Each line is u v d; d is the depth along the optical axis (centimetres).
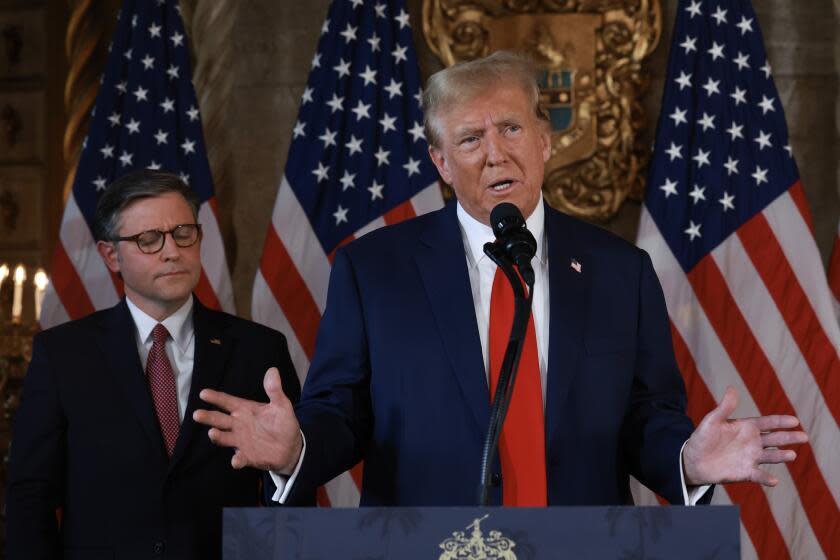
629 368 715
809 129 1608
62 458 940
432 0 1638
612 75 1606
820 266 1466
